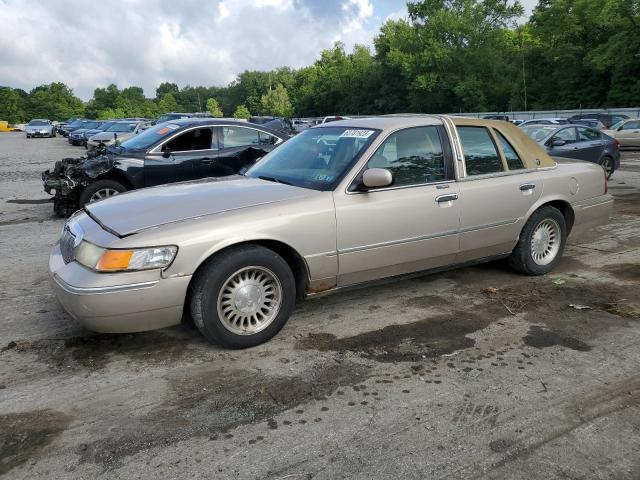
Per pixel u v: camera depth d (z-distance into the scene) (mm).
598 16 40344
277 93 102062
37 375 3504
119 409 3105
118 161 8125
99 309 3336
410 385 3342
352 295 4922
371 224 4121
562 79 44938
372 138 4297
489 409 3068
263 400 3189
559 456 2656
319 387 3326
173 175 8359
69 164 8906
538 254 5367
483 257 4980
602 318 4355
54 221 8852
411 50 51969
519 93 47406
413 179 4398
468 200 4645
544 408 3074
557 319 4344
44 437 2846
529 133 12953
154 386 3355
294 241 3809
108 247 3379
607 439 2785
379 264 4254
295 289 3943
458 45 49250
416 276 4621
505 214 4930
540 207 5293
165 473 2561
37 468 2602
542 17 44281
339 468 2582
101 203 4168
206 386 3352
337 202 3990
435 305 4664
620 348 3814
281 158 4812
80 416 3039
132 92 140750
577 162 5848
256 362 3652
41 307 4723
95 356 3762
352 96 71250
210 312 3594
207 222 3572
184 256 3447
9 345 3928
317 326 4234
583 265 5828
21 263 6207
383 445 2752
